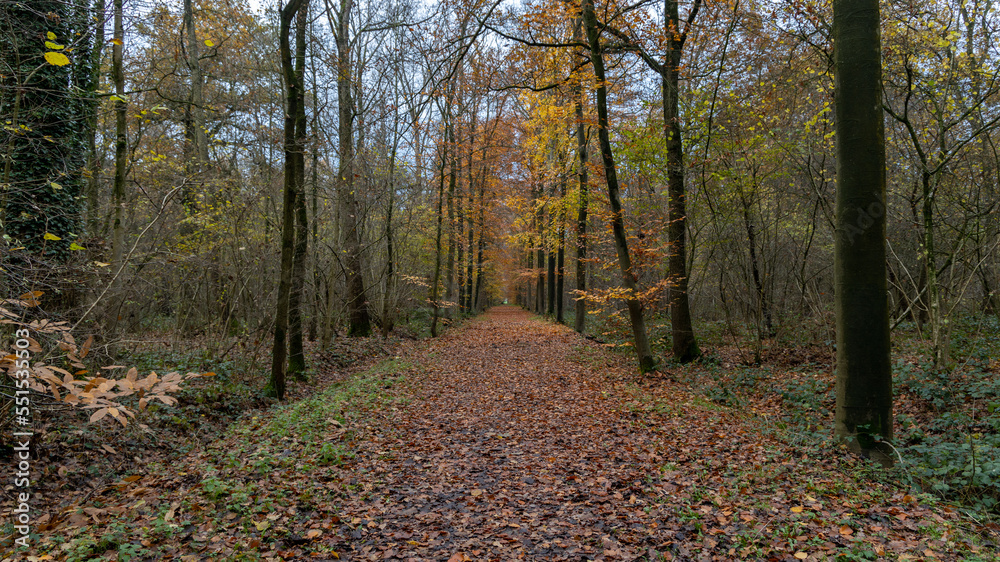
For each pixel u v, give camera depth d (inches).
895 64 364.5
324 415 303.4
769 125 436.5
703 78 465.1
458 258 1077.8
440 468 235.6
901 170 428.1
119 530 152.0
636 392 380.8
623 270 460.8
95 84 354.9
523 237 951.6
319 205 651.5
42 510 180.9
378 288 761.6
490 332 914.7
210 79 695.1
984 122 391.5
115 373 288.0
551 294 1160.8
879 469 213.8
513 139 1005.8
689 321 490.0
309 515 179.5
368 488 206.1
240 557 145.4
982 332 453.4
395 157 692.7
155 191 416.2
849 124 229.3
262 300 449.7
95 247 281.3
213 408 324.8
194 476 209.0
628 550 157.0
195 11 538.9
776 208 475.8
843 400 236.2
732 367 449.1
